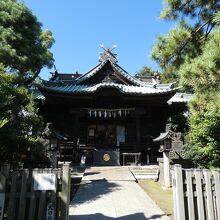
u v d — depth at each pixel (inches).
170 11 274.8
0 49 461.4
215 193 172.4
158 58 269.6
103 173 472.4
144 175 486.3
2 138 243.3
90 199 283.6
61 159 691.4
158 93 684.1
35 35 555.5
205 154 371.6
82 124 802.2
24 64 501.0
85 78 789.2
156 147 734.5
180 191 170.9
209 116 351.3
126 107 740.0
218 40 174.9
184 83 205.6
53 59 593.6
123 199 282.8
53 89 664.4
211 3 266.7
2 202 159.3
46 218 160.7
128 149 741.3
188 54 270.4
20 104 277.9
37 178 167.3
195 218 168.7
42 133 370.3
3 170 165.9
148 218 211.3
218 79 178.9
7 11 525.3
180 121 810.8
